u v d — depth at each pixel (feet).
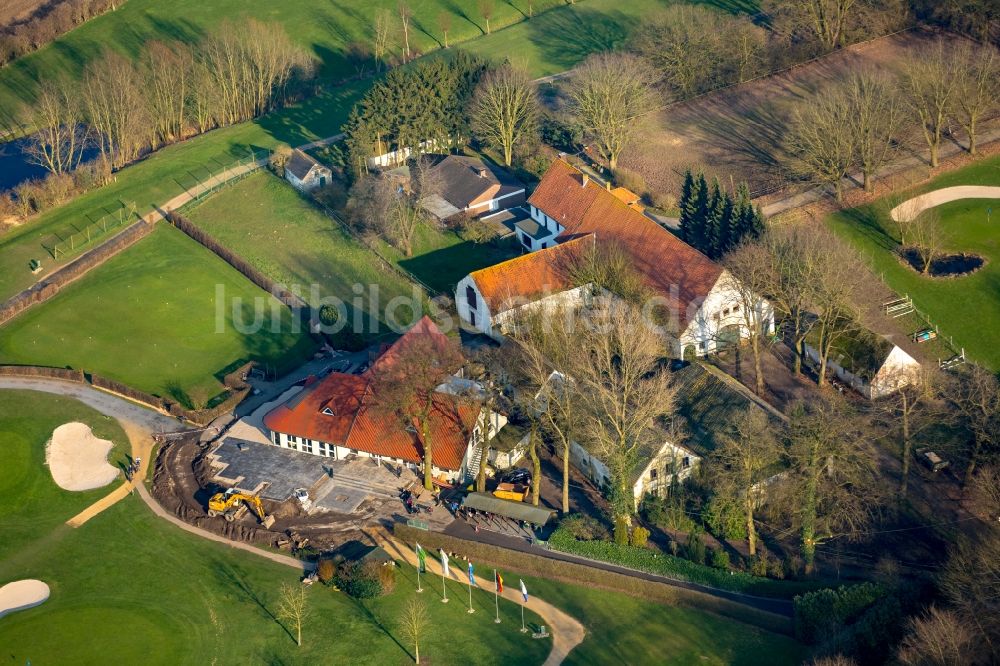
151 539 482.28
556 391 498.28
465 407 506.89
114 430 540.93
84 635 439.63
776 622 426.51
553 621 437.17
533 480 480.64
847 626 412.57
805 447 442.09
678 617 435.94
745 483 458.50
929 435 502.79
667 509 475.31
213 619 443.73
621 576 448.65
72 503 503.61
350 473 509.76
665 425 501.15
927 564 449.48
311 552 470.39
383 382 503.20
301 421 521.24
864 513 459.32
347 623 437.58
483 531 478.18
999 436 470.39
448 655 422.41
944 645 380.99
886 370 522.06
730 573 443.73
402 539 476.54
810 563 443.73
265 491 500.74
